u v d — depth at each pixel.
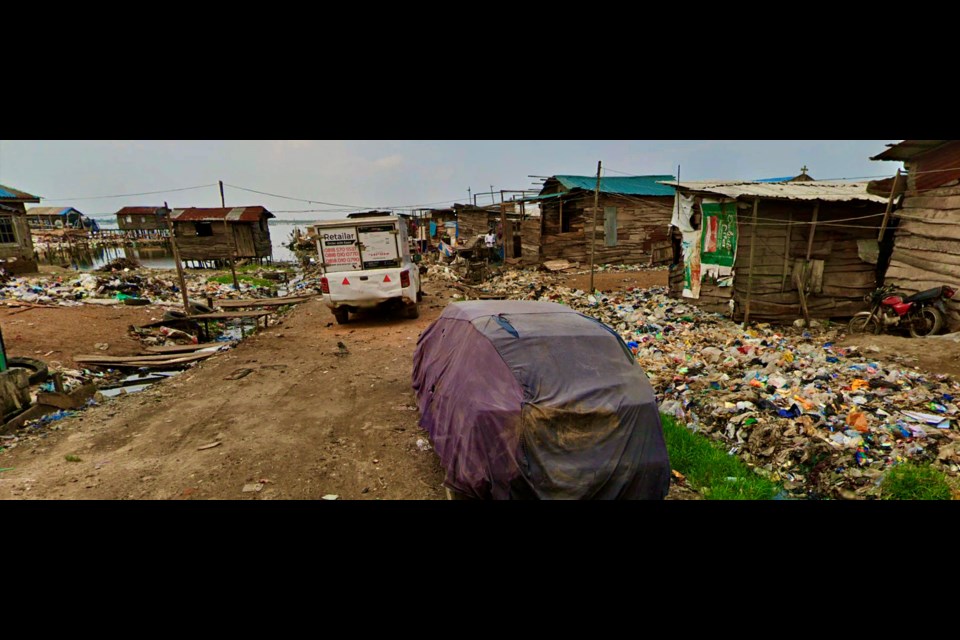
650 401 3.91
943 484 4.34
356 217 12.73
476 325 4.76
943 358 7.94
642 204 23.19
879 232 11.16
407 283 11.86
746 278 11.27
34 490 4.58
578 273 21.69
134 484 4.70
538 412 3.59
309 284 23.20
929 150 9.53
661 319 11.53
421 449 5.41
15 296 14.65
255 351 9.95
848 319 11.56
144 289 18.45
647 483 3.72
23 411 6.40
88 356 9.70
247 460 5.19
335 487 4.65
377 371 8.46
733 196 10.72
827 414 5.80
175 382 7.98
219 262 33.38
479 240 25.55
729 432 5.75
